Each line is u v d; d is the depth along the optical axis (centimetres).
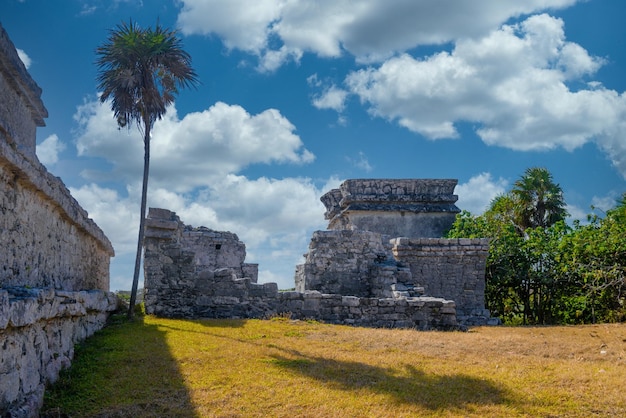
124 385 977
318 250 2450
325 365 1135
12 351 743
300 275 2558
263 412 858
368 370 1101
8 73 1292
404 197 3142
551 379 1041
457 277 2361
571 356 1317
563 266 2438
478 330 1836
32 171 1004
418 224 3156
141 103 1872
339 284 2431
